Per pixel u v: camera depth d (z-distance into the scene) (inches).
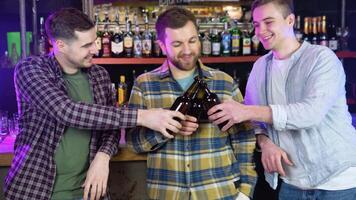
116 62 120.0
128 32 124.1
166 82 65.3
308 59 67.0
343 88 68.4
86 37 62.1
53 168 63.4
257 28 69.7
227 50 126.3
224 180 64.1
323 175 68.2
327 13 142.7
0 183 84.8
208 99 63.0
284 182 73.0
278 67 71.2
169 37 60.7
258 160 90.3
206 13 135.3
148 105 65.2
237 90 67.9
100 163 63.4
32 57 65.4
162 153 64.6
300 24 142.6
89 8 119.1
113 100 71.4
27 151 62.8
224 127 62.1
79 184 66.2
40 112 62.8
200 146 63.9
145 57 121.8
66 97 60.9
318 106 63.1
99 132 67.5
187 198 63.3
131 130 67.5
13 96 112.5
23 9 107.9
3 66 113.1
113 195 88.8
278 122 63.2
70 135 64.5
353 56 129.3
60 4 125.7
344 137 68.4
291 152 70.2
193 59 61.9
